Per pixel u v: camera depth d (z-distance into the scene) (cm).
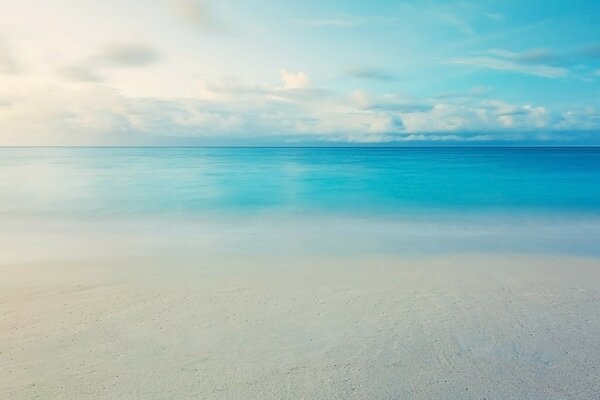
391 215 1611
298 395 416
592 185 2692
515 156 9294
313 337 537
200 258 916
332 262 890
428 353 500
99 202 1925
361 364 475
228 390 421
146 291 692
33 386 421
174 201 1970
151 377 442
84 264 855
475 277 792
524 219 1530
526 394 420
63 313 599
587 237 1196
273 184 2819
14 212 1645
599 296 691
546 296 691
